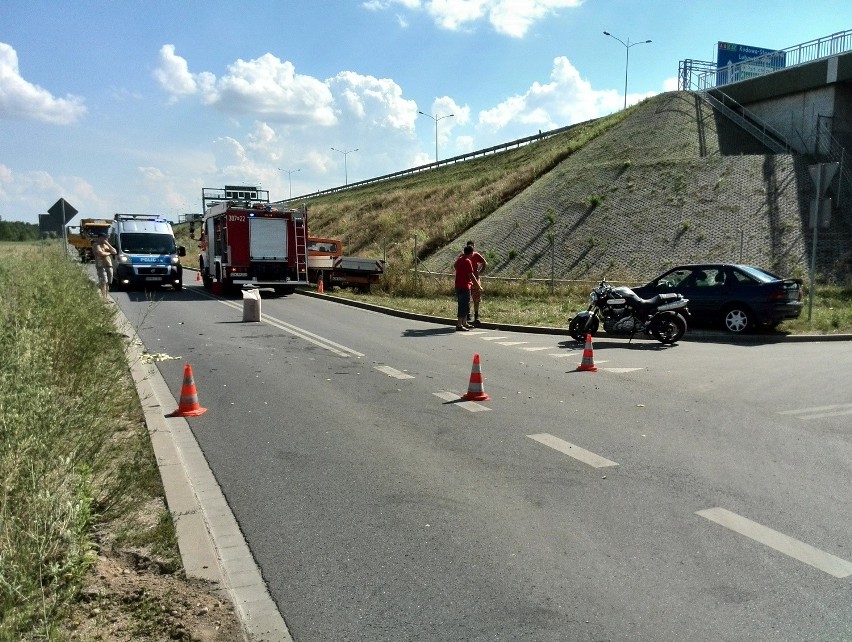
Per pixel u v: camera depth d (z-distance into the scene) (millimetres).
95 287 12906
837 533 4367
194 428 6828
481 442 6375
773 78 33688
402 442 6367
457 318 15875
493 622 3352
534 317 16562
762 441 6414
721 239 24641
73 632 3021
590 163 34125
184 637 3059
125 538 3908
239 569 3898
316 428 6848
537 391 8641
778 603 3521
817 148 31047
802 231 23953
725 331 14414
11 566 2836
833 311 16562
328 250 27359
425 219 43688
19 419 3662
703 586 3695
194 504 4605
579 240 27375
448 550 4145
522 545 4207
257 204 23641
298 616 3412
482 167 58406
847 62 29562
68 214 20844
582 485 5242
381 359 11008
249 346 12195
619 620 3361
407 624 3334
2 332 5141
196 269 40250
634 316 13141
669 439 6477
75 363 6734
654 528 4449
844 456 5945
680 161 30234
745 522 4539
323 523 4547
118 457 5305
